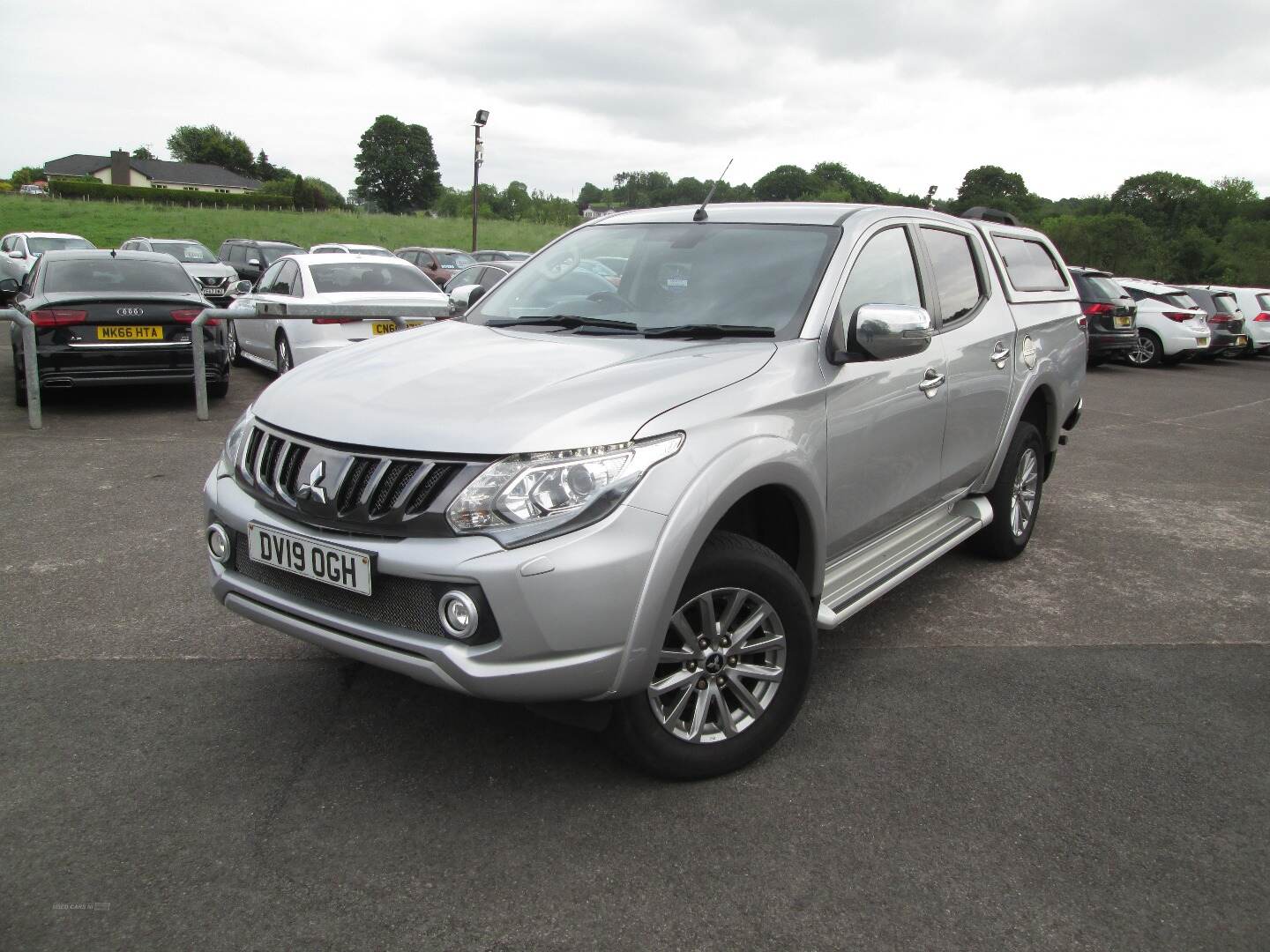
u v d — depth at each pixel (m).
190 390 9.65
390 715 3.09
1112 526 5.89
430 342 3.25
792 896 2.27
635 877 2.32
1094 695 3.43
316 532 2.52
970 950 2.11
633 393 2.55
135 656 3.48
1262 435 9.74
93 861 2.31
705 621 2.67
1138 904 2.28
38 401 7.48
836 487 3.13
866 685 3.47
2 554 4.55
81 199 61.97
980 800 2.71
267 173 139.50
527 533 2.30
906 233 3.83
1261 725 3.23
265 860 2.34
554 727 3.04
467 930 2.12
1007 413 4.48
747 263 3.39
